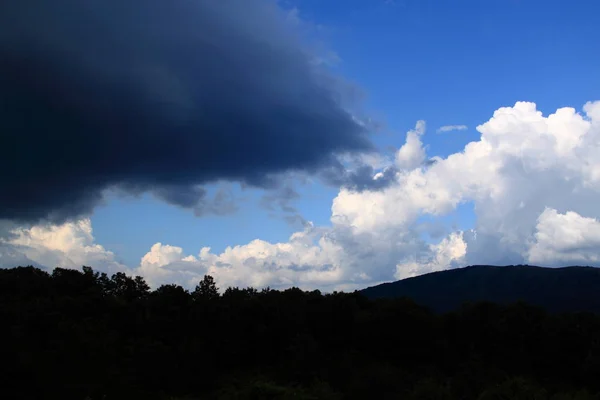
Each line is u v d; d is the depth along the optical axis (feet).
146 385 206.18
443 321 265.75
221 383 220.64
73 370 192.34
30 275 293.23
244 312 251.19
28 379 180.96
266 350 242.78
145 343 225.76
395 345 246.06
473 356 245.45
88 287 291.79
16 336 195.11
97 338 216.74
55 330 213.87
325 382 207.21
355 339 250.98
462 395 209.05
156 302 266.98
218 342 240.94
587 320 252.42
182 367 215.92
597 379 224.53
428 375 228.43
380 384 204.54
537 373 238.89
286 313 249.55
